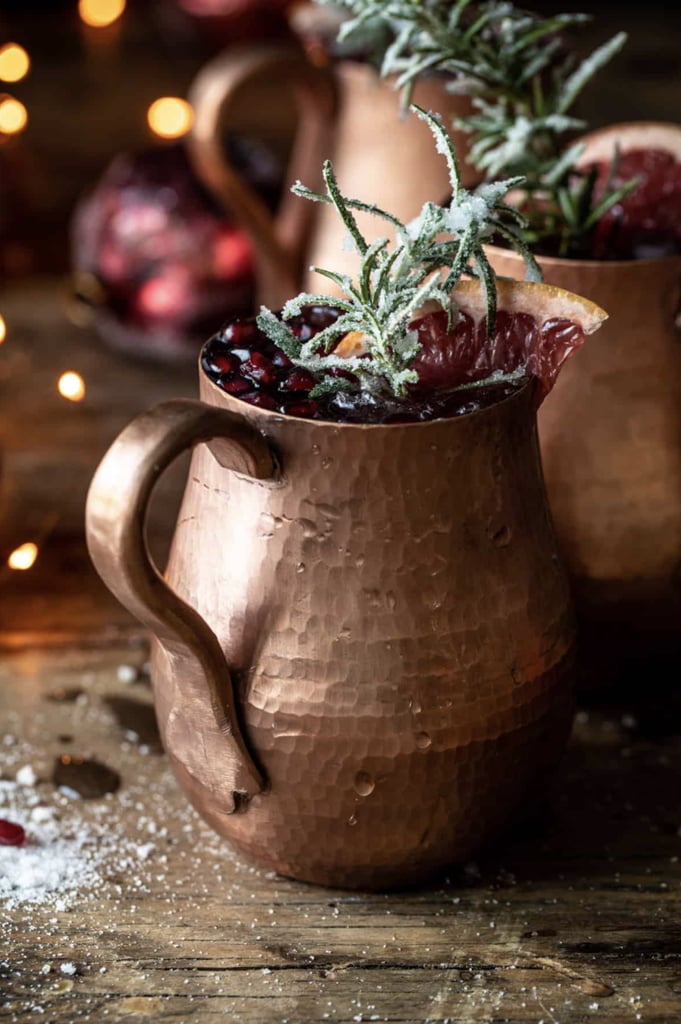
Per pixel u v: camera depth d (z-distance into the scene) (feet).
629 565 1.74
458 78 1.99
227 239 2.42
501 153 1.74
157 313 2.42
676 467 1.73
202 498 1.56
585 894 1.61
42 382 2.36
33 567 2.03
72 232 2.90
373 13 1.72
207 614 1.54
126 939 1.57
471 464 1.51
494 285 1.51
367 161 2.10
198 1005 1.51
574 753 1.77
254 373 1.53
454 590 1.52
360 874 1.58
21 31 3.96
